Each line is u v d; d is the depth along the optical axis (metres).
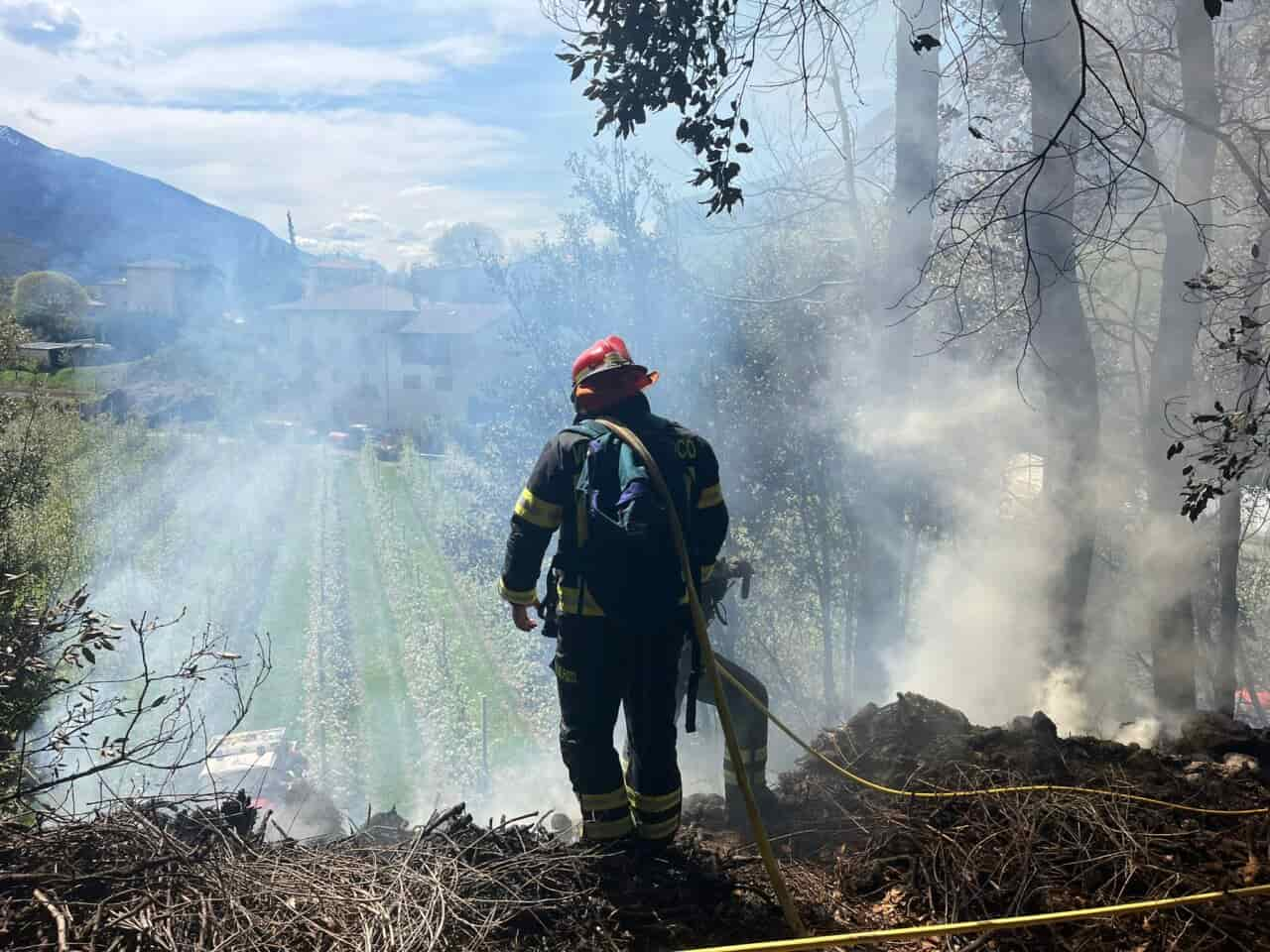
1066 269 8.20
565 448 3.42
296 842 3.33
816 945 2.83
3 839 3.07
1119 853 3.31
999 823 3.54
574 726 3.48
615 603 3.33
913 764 4.28
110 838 3.12
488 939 2.96
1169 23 9.80
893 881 3.39
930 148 9.71
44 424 28.95
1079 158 8.77
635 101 4.88
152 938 2.70
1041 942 3.00
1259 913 3.06
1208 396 10.57
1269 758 4.55
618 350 3.66
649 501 3.31
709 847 3.87
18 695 4.10
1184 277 9.52
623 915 3.14
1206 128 8.57
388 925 2.81
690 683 3.50
